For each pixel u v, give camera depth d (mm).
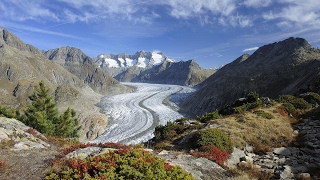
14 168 10500
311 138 17609
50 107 29438
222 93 118438
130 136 75188
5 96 133500
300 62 116562
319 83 41344
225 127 20594
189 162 12445
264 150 16547
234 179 10703
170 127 24656
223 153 14617
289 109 26547
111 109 121625
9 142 13773
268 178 12234
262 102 30984
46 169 10016
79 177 8188
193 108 123438
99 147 12938
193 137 17641
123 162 8648
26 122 25891
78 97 130875
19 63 164375
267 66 137750
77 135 29484
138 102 141375
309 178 11594
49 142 16562
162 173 8109
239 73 137250
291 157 14703
